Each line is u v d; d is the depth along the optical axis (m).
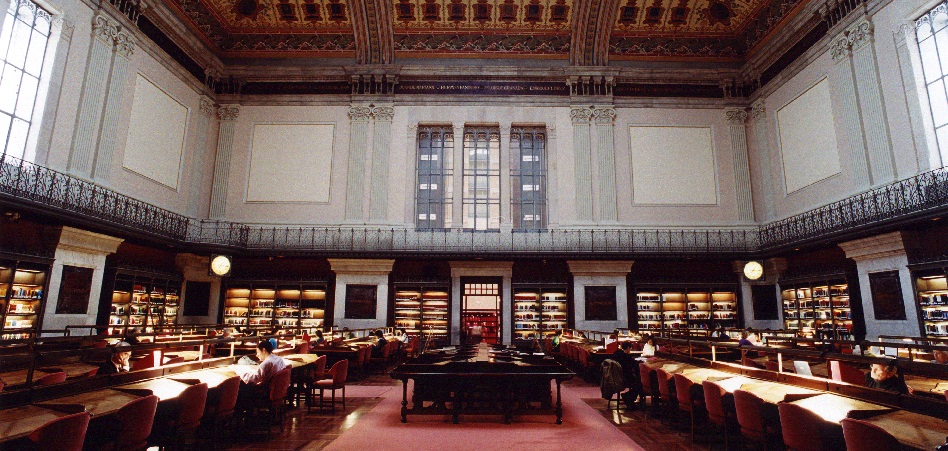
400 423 6.18
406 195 17.12
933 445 2.81
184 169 16.12
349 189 17.02
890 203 11.48
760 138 17.02
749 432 4.17
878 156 12.16
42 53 11.28
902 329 11.00
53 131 11.33
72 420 2.89
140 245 14.05
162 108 15.11
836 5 13.51
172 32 15.29
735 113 17.62
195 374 5.20
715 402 4.80
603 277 16.39
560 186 17.20
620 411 7.03
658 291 16.33
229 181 16.97
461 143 17.77
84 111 12.09
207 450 4.87
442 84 18.16
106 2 12.72
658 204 17.02
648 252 15.52
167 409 4.02
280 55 18.31
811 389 4.51
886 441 2.81
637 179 17.25
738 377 5.45
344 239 16.48
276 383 5.50
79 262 11.72
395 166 17.38
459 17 18.22
